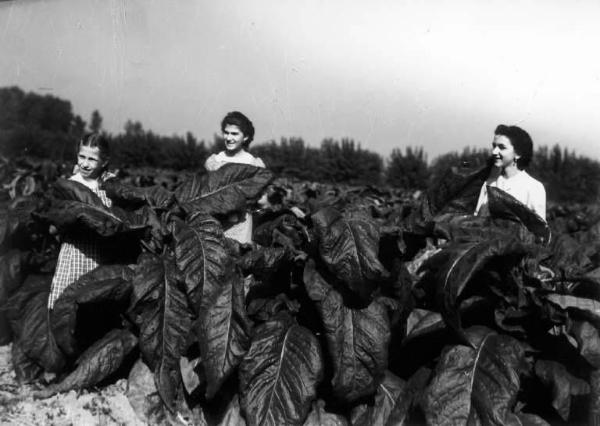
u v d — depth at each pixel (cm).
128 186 438
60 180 410
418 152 6300
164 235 402
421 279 364
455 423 306
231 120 569
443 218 395
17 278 471
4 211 499
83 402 370
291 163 5722
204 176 439
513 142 466
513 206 380
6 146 1378
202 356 335
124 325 393
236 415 343
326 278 335
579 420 332
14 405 372
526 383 342
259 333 344
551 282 359
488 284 343
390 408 338
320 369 329
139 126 5966
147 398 363
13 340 452
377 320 329
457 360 321
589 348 319
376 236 332
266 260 341
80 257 434
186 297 372
